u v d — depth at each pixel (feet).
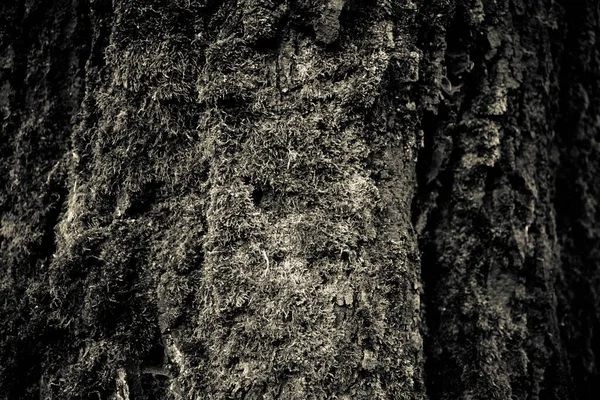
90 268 3.67
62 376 3.67
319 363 3.26
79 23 4.04
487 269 4.25
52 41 4.09
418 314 3.70
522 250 4.26
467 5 4.08
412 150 3.78
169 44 3.60
